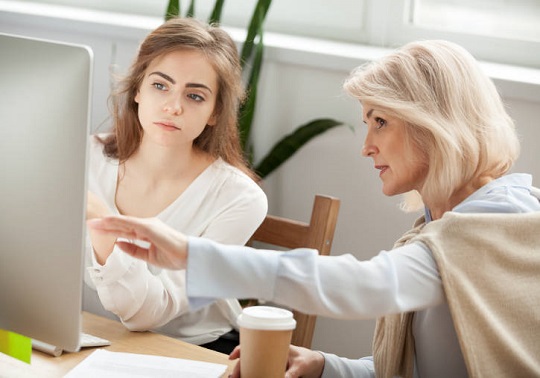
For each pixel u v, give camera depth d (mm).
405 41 2861
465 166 1520
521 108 2375
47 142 1309
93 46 3025
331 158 2682
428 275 1373
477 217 1424
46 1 3416
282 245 2254
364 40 2922
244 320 1379
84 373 1485
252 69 2646
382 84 1528
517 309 1406
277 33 3051
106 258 1804
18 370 1524
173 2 2830
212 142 2137
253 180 2217
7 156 1348
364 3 2902
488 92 1542
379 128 1555
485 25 2760
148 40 1994
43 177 1324
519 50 2689
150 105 1983
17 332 1429
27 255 1368
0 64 1329
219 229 2094
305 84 2709
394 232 2598
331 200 2170
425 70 1520
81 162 1290
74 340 1362
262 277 1298
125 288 1799
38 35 3119
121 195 2115
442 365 1542
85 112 1274
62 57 1276
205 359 1636
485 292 1398
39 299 1377
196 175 2123
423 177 1561
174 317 1952
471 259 1402
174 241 1300
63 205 1317
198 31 1992
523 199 1521
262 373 1377
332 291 1311
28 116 1316
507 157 1565
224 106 2084
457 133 1493
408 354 1595
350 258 1354
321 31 2988
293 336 2154
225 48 2035
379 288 1325
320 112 2695
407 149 1531
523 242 1433
